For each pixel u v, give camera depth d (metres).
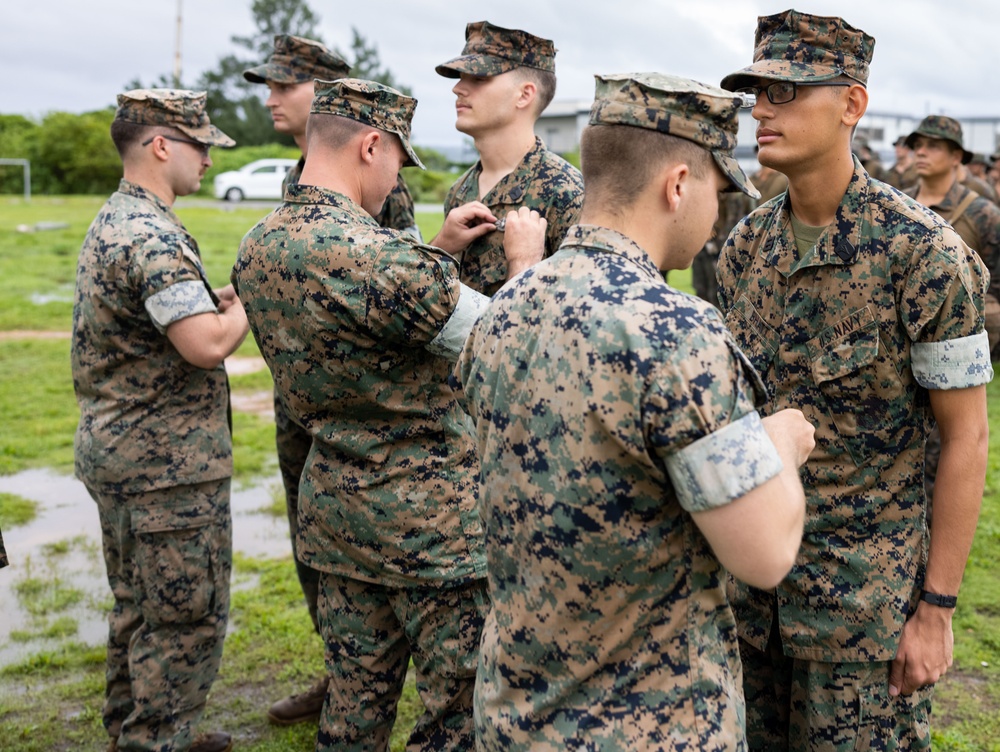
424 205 31.75
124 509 3.00
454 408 2.55
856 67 2.13
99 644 4.11
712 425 1.52
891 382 2.20
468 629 2.54
